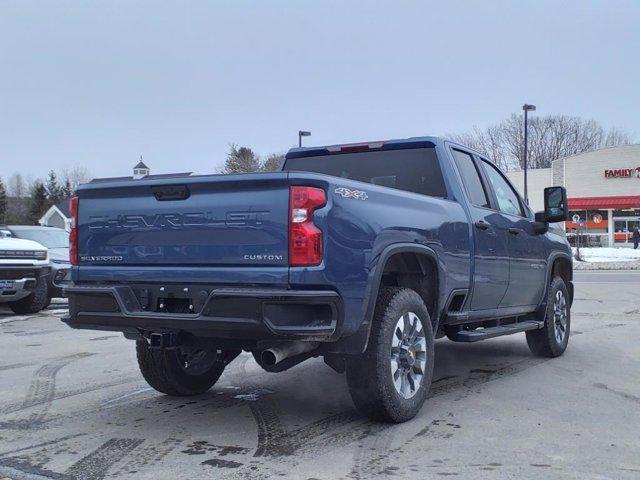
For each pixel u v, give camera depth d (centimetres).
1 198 8094
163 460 378
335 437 418
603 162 4459
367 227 406
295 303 368
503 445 399
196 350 509
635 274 2225
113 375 633
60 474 356
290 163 627
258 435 425
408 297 446
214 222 395
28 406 511
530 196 4750
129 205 428
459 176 556
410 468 360
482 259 550
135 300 421
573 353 736
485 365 667
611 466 362
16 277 1134
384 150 580
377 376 420
